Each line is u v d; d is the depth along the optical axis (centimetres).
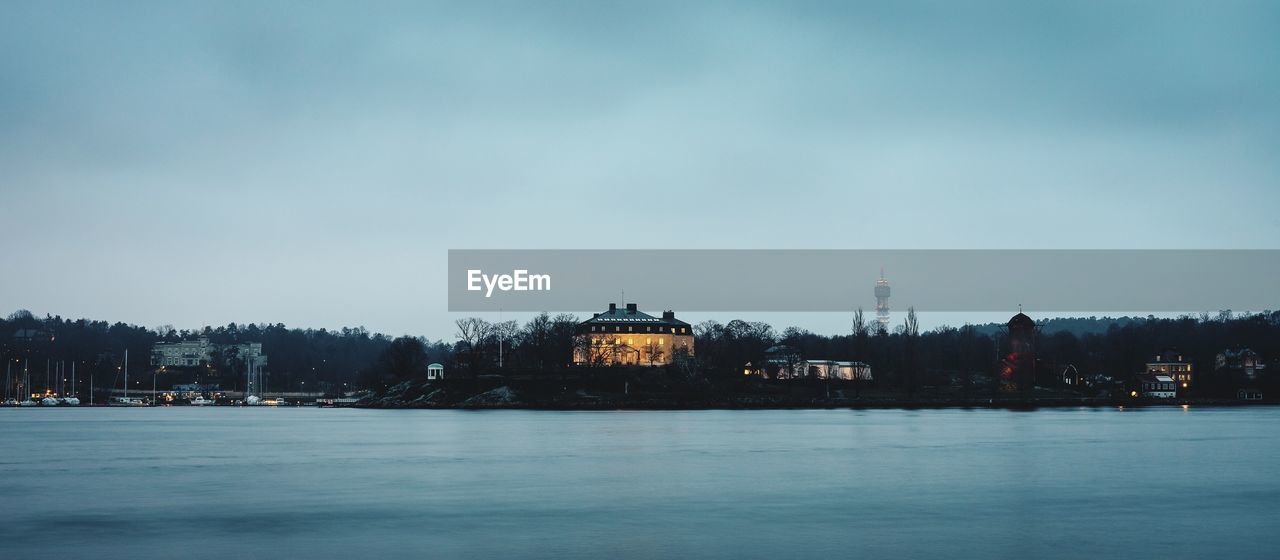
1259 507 9469
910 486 10869
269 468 12825
